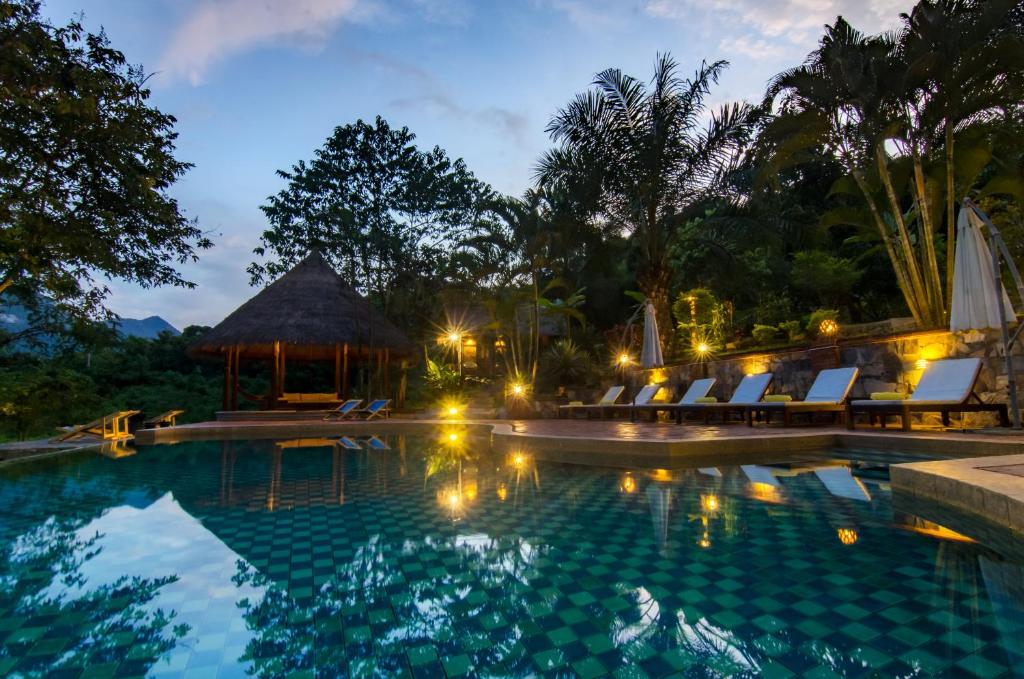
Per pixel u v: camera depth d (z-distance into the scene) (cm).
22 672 172
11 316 1357
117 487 532
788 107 1060
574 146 1341
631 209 1323
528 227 1602
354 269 2291
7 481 580
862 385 887
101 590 243
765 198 1302
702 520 349
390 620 208
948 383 647
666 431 839
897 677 155
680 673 163
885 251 1797
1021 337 670
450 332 2386
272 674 169
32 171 966
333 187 2444
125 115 1012
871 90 920
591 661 173
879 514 349
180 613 217
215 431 1170
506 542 313
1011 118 942
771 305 1698
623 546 298
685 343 1709
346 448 937
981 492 295
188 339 2523
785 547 284
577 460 688
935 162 1009
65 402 1447
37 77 876
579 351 1891
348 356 2172
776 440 662
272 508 421
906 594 217
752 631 190
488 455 794
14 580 257
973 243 699
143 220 1108
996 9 794
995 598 210
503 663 173
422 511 404
